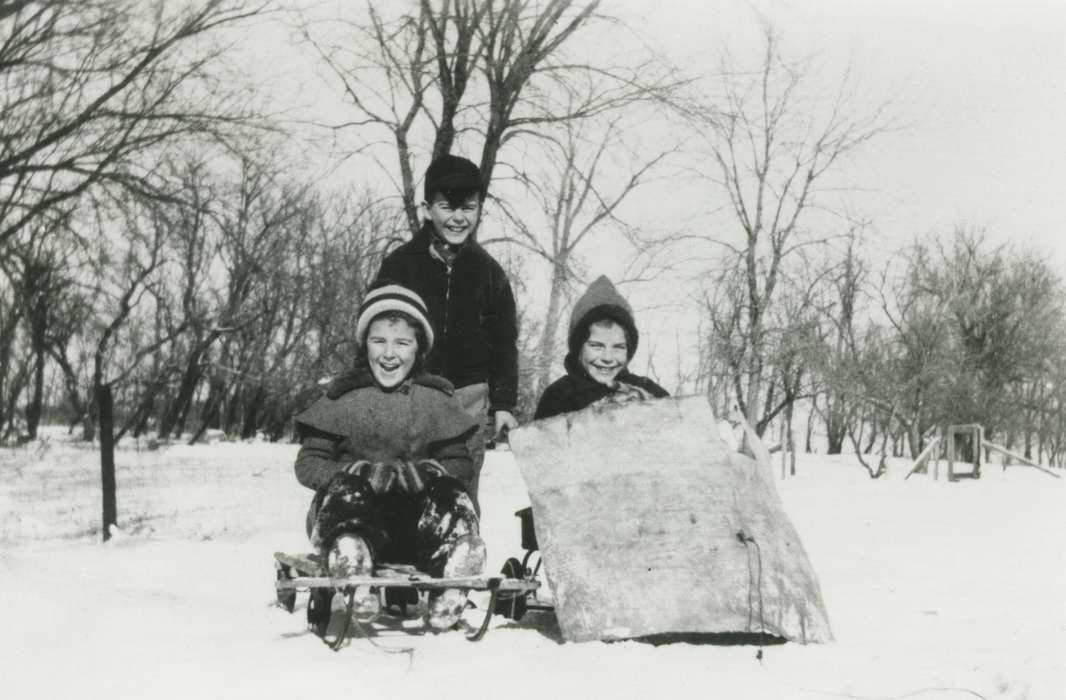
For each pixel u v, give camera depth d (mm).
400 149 17047
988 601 6195
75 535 10172
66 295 17453
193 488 16547
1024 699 3977
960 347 37000
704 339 31188
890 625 5383
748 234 31438
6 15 13484
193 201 16109
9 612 4934
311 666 4223
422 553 5109
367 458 5457
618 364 5910
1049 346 39000
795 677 4148
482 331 6492
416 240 6512
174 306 36438
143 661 4270
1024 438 43688
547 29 17062
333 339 29359
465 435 5590
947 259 38781
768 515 5219
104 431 9688
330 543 4805
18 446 29422
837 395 34281
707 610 4820
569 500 5105
